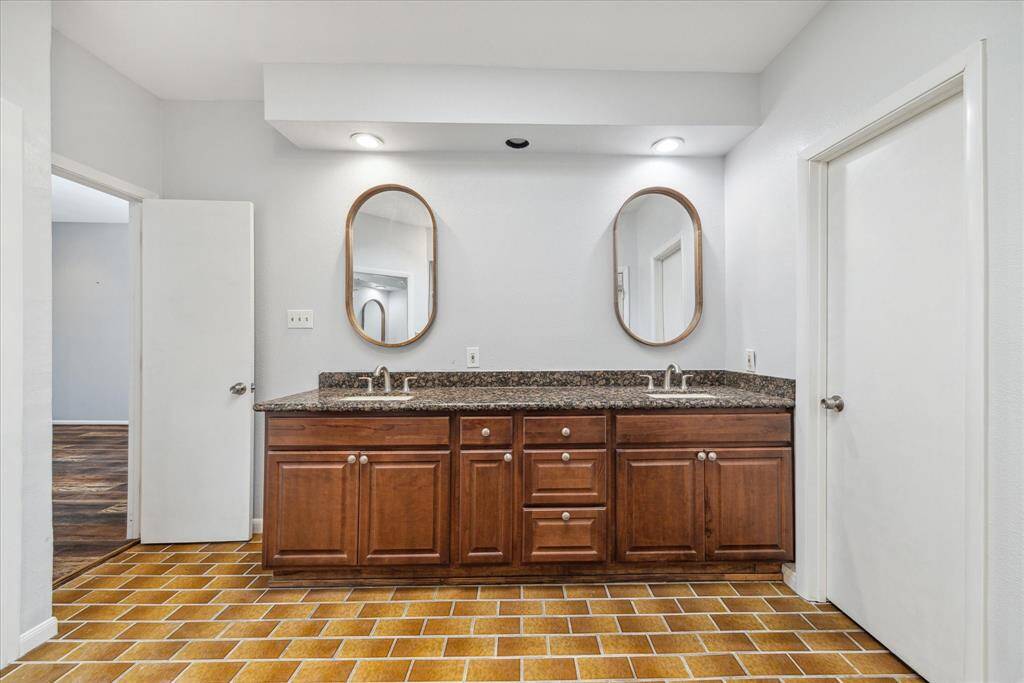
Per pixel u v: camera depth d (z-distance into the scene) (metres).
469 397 2.31
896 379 1.65
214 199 2.72
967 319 1.32
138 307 2.61
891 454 1.67
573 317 2.78
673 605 1.96
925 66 1.46
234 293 2.61
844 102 1.81
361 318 2.75
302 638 1.73
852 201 1.87
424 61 2.34
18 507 1.62
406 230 2.74
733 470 2.12
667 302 2.78
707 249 2.80
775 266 2.27
